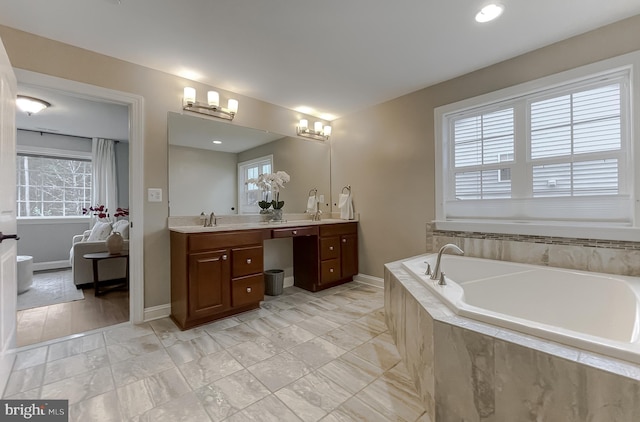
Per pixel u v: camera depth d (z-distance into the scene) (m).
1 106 1.54
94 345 2.05
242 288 2.62
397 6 1.79
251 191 3.26
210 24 1.96
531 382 1.03
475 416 1.17
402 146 3.24
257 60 2.45
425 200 3.03
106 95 2.32
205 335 2.22
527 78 2.35
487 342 1.13
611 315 1.76
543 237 2.29
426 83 2.92
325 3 1.76
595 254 2.06
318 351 1.97
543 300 2.10
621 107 2.01
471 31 2.05
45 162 4.87
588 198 2.15
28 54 2.02
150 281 2.54
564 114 2.25
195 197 2.82
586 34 2.08
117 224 4.02
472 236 2.66
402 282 1.89
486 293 2.35
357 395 1.51
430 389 1.35
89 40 2.12
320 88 3.03
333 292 3.34
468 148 2.77
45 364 1.80
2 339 1.51
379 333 2.25
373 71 2.66
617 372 0.88
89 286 3.58
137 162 2.46
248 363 1.82
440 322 1.27
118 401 1.46
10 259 1.71
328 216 4.09
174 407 1.42
